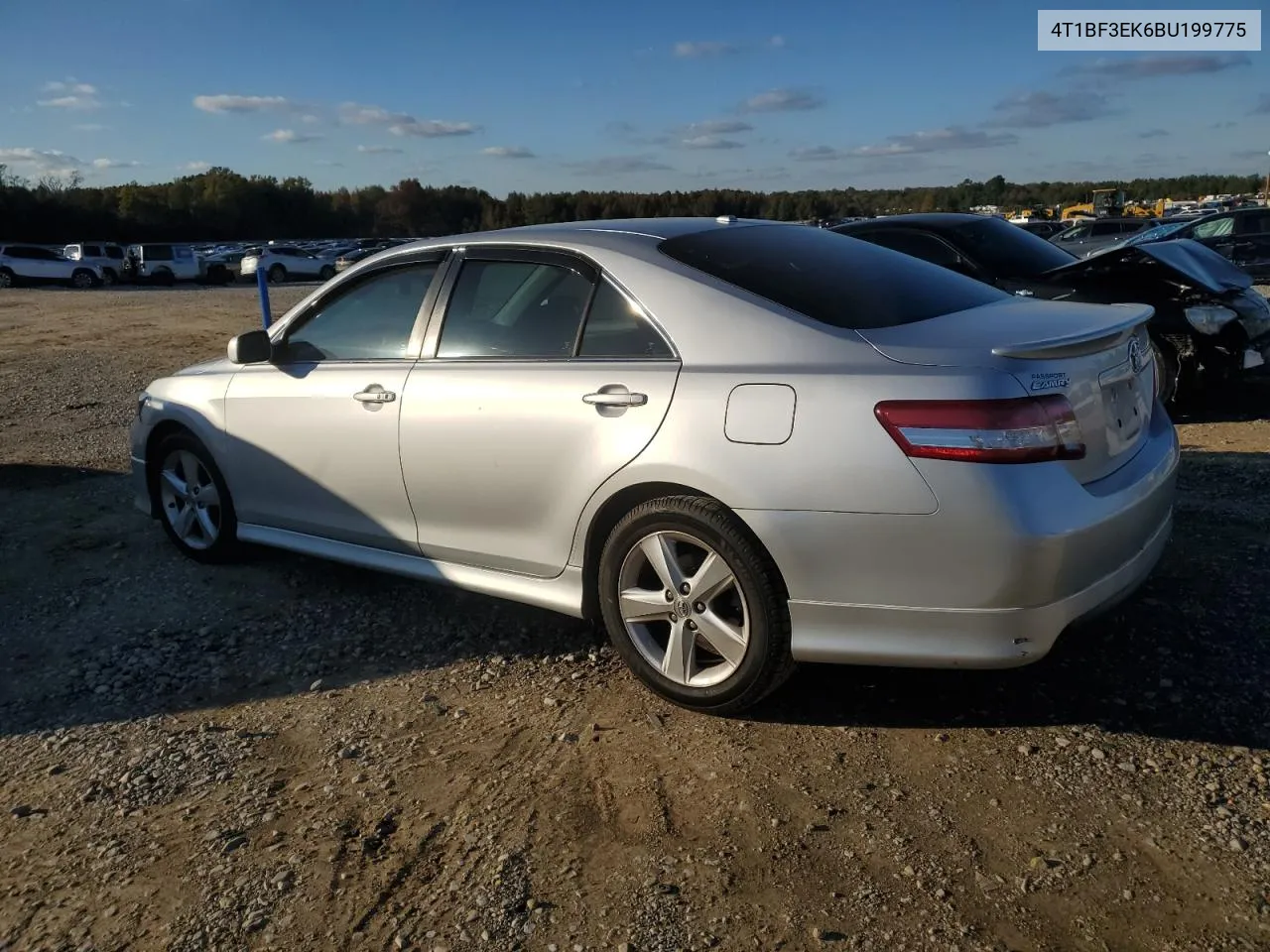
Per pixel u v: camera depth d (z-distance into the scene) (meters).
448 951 2.22
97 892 2.50
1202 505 4.94
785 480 2.82
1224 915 2.19
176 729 3.30
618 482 3.16
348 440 3.95
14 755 3.18
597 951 2.20
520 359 3.50
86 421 8.89
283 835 2.68
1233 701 3.07
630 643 3.29
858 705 3.21
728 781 2.81
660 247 3.40
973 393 2.64
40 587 4.65
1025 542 2.61
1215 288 7.15
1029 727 3.01
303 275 42.91
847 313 3.06
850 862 2.44
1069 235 23.08
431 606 4.24
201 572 4.77
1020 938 2.16
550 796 2.79
